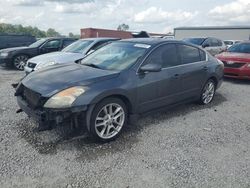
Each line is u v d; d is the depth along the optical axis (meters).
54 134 4.38
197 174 3.42
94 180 3.23
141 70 4.61
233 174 3.46
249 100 7.10
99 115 4.12
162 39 5.48
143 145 4.16
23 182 3.15
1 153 3.75
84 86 3.97
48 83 4.09
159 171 3.46
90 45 9.27
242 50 9.99
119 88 4.23
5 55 12.07
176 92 5.37
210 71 6.21
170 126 4.98
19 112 4.86
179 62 5.45
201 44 15.30
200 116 5.62
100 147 4.05
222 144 4.32
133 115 4.65
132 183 3.20
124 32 30.22
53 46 13.03
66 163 3.57
